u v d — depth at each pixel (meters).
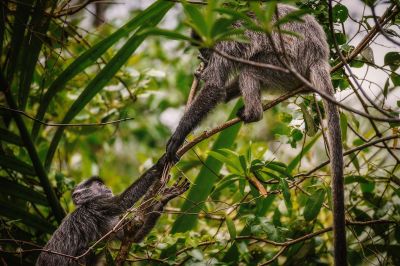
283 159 10.58
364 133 9.50
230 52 8.21
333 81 8.02
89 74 11.06
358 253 8.19
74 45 11.23
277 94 8.34
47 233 8.65
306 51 7.76
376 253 8.14
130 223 7.25
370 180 8.09
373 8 5.18
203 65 8.73
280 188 7.50
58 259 8.23
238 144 10.87
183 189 7.79
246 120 7.77
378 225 8.36
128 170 14.09
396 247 8.23
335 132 6.67
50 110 10.56
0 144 8.41
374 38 7.28
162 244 7.66
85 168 12.69
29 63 8.32
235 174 7.55
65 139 10.75
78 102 8.36
